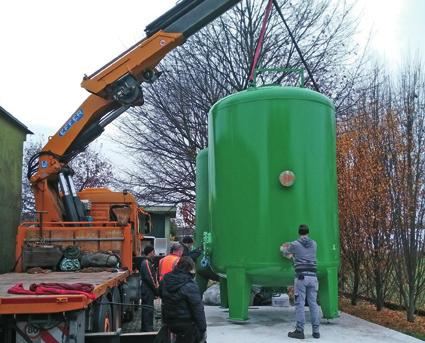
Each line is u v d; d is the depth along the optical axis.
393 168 10.23
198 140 18.56
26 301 5.24
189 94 18.30
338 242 9.32
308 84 17.48
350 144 11.49
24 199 21.23
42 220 10.33
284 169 8.77
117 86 11.61
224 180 9.26
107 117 12.15
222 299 11.28
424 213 9.98
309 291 8.10
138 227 12.93
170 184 19.58
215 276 12.21
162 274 8.07
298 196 8.73
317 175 8.88
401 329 9.40
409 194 9.98
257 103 8.98
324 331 8.56
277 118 8.88
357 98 16.53
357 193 11.12
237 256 8.98
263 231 8.76
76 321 5.42
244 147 9.01
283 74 17.44
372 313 11.04
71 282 7.04
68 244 10.05
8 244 13.22
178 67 18.42
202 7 11.65
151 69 11.92
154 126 19.12
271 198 8.77
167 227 24.17
